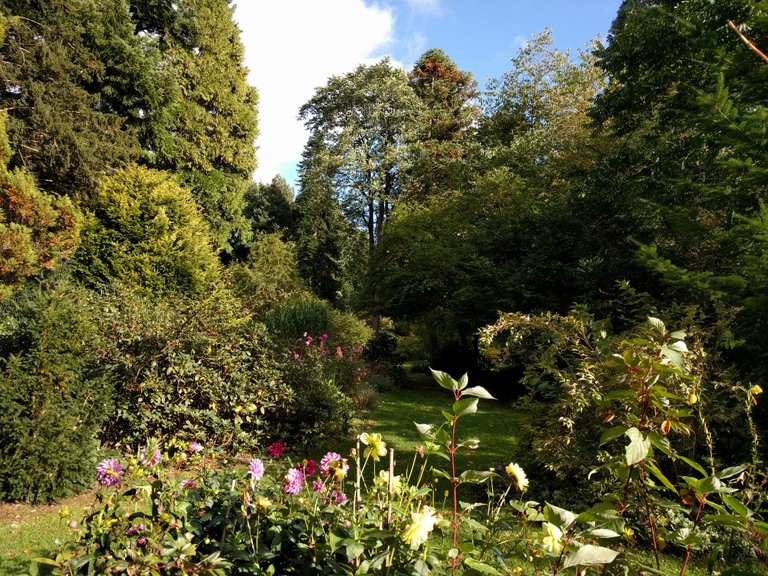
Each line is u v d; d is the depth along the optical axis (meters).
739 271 4.89
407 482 1.84
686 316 3.64
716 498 2.00
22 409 4.25
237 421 5.71
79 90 11.77
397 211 16.77
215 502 1.85
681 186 5.42
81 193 11.52
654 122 9.25
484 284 11.18
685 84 6.71
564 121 14.92
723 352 3.98
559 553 1.26
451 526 1.73
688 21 6.34
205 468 2.23
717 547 1.42
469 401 1.49
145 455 2.07
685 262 6.60
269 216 25.66
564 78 17.03
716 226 6.35
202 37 16.33
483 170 17.44
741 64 5.29
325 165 21.12
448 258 12.75
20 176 8.99
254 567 1.55
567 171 10.79
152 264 10.68
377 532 1.43
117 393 5.20
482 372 14.65
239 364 6.13
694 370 3.17
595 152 11.23
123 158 12.76
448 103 24.52
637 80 8.27
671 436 3.33
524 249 11.20
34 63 11.26
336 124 22.52
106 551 1.52
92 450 4.62
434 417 8.34
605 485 3.41
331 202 22.38
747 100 5.05
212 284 11.45
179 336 5.77
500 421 8.15
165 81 13.81
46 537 3.52
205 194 16.42
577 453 3.71
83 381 4.75
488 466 4.87
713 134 4.42
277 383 6.28
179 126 15.67
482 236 12.17
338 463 1.93
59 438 4.31
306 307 10.87
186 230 11.41
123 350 5.55
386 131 22.22
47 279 9.22
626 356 1.38
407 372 16.38
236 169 17.67
